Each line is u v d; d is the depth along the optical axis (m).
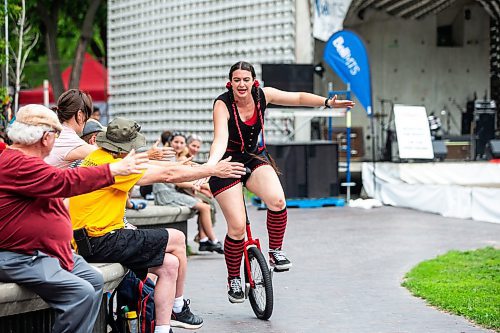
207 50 21.72
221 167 5.83
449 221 14.98
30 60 32.03
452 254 10.86
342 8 20.62
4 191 4.97
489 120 23.12
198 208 11.15
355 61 17.67
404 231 13.59
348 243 12.28
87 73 28.33
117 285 5.89
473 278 9.13
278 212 7.29
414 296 8.45
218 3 21.33
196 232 13.73
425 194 16.67
